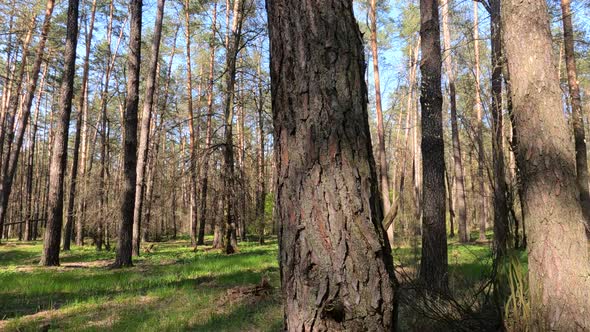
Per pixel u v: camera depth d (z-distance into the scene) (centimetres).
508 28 409
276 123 246
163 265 1388
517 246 417
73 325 583
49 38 2047
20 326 582
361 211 223
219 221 1950
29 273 1152
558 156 370
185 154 2183
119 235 1387
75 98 2931
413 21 2072
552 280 358
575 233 360
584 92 1509
